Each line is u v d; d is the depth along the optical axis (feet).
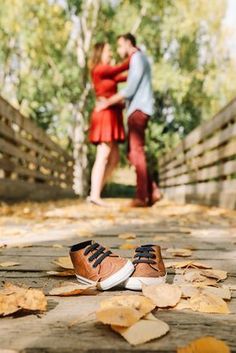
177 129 64.59
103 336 3.89
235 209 19.90
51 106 57.67
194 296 4.86
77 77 53.67
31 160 30.50
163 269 5.65
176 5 54.85
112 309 4.10
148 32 57.16
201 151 28.86
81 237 10.85
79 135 54.19
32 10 48.11
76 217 17.26
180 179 37.55
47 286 5.80
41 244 9.52
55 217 17.19
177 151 39.63
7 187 23.43
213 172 25.30
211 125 25.85
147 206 25.14
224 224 14.49
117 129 23.50
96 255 5.64
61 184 48.24
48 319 4.36
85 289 5.32
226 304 4.71
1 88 55.47
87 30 51.83
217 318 4.40
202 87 61.31
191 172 33.22
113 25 56.08
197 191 30.01
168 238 10.44
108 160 24.26
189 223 14.94
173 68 53.98
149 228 13.14
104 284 5.43
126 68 23.29
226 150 21.93
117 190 77.71
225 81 62.95
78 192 55.26
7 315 4.49
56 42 51.08
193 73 59.06
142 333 3.80
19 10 47.32
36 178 34.12
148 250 5.79
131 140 23.47
